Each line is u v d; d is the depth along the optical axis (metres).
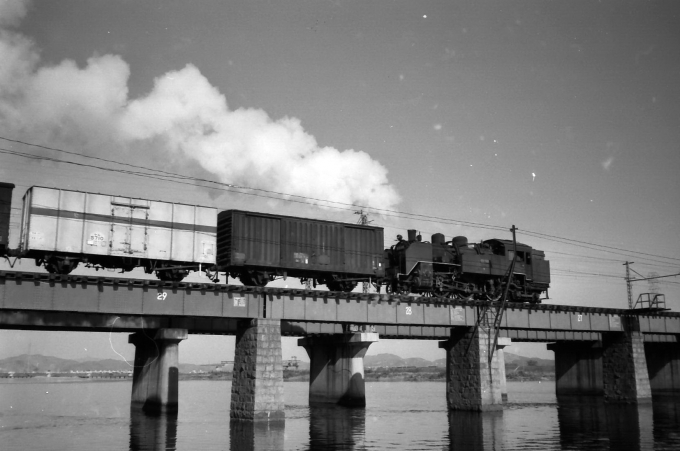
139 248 33.75
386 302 38.47
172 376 43.72
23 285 27.89
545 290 50.84
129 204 33.81
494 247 49.09
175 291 31.66
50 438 30.45
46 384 142.75
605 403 51.91
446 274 45.06
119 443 28.08
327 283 41.28
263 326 33.44
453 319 41.16
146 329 44.75
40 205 31.17
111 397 78.88
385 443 27.95
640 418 40.03
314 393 54.56
